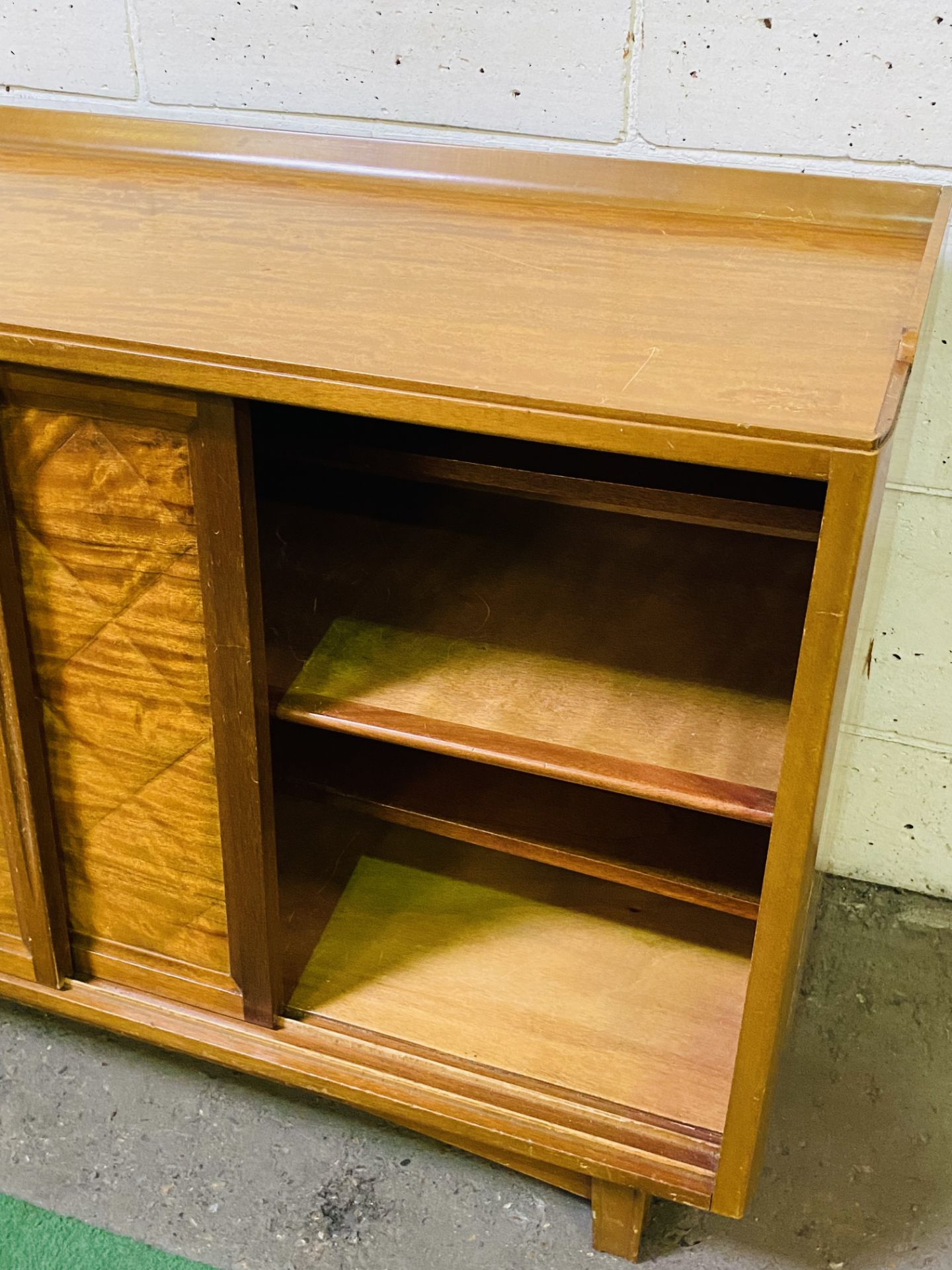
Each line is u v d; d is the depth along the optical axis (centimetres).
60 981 122
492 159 123
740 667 108
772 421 76
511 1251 114
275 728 125
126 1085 129
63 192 119
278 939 114
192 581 96
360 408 83
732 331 91
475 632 112
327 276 100
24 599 103
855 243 113
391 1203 118
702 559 123
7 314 90
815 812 88
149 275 99
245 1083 129
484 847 137
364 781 118
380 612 115
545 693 105
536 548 124
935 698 145
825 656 81
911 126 121
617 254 108
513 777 120
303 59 134
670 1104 110
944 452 131
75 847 115
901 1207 119
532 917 130
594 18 123
